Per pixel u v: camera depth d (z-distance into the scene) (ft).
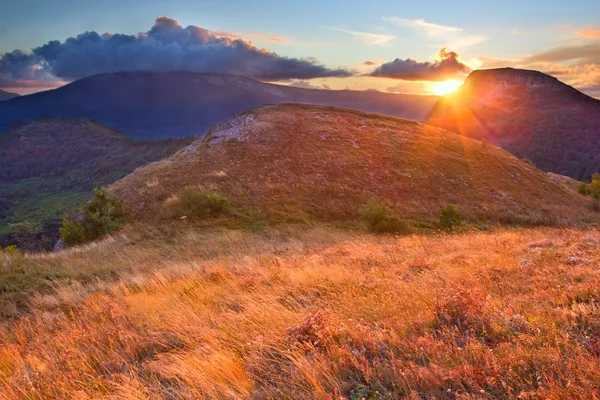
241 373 15.15
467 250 39.27
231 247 63.10
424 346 15.28
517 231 73.67
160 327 22.38
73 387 16.24
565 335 14.33
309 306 23.27
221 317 22.31
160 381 16.30
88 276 45.14
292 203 92.99
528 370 12.89
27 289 39.55
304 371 14.17
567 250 32.12
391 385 13.21
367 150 129.39
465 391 11.93
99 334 22.48
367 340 16.38
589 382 11.22
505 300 20.18
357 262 37.42
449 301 18.99
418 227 86.53
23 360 20.07
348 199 97.66
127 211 86.79
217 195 86.89
